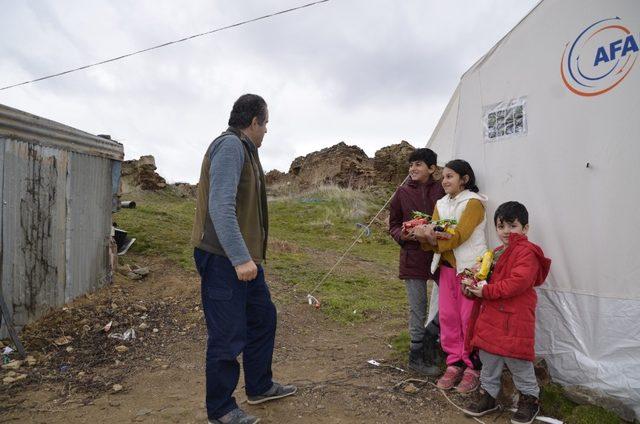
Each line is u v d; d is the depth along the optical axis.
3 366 3.94
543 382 3.41
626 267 3.17
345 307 6.34
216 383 2.84
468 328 3.33
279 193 29.98
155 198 26.14
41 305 4.93
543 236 3.61
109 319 5.21
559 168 3.50
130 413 3.23
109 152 6.27
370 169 31.77
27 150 4.69
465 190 3.69
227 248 2.71
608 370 3.20
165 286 6.49
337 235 15.52
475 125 4.14
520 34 3.75
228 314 2.85
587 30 3.33
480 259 3.35
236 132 3.04
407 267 3.84
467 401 3.39
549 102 3.55
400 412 3.26
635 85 3.10
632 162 3.12
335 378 3.89
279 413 3.23
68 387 3.65
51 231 5.08
